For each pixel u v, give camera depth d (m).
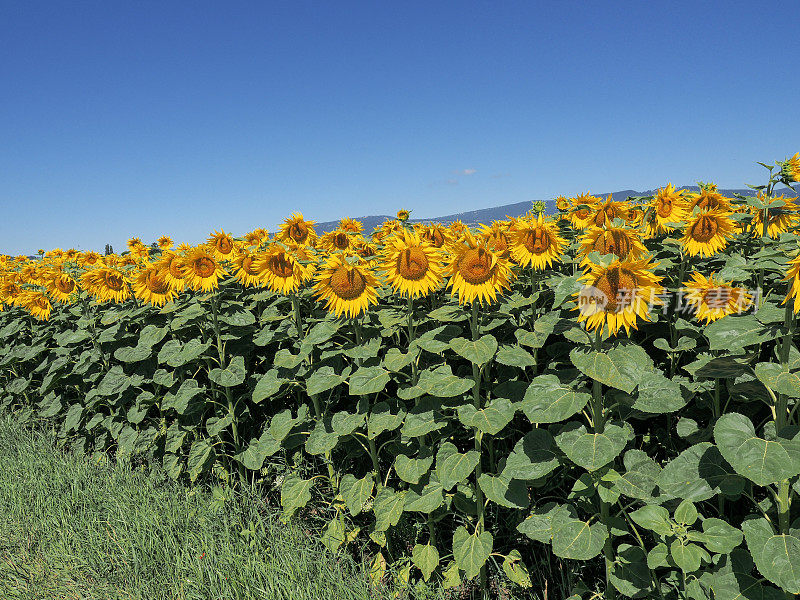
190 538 2.46
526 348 2.36
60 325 4.14
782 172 2.07
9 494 3.02
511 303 2.25
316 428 2.39
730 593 1.53
